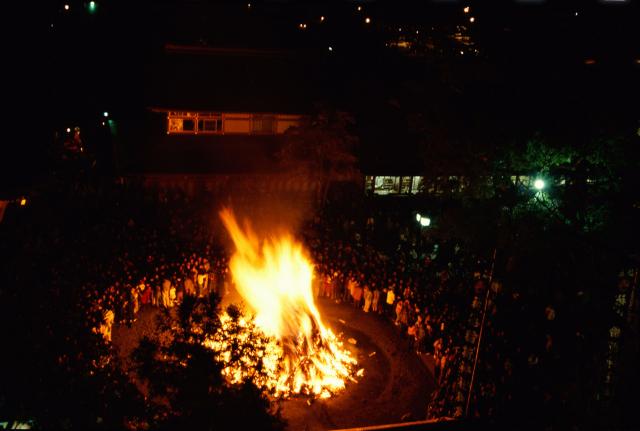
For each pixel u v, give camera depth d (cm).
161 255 2247
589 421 1017
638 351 1011
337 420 1747
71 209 2400
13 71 3684
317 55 3794
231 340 1061
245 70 3578
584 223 1748
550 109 1959
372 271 2316
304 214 2809
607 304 1059
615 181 1798
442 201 2153
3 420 980
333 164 3081
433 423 1134
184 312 1053
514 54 2130
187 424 888
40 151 3041
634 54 2039
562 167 1869
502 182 1952
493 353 1242
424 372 1986
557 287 1160
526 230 1653
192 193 3014
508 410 1153
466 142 2017
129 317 2133
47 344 1130
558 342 1116
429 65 2436
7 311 1202
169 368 949
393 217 2677
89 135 3650
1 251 1756
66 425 948
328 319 2277
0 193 2444
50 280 1620
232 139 3328
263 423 905
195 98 3303
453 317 1838
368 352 2084
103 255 2114
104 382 986
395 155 3247
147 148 3209
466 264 1950
